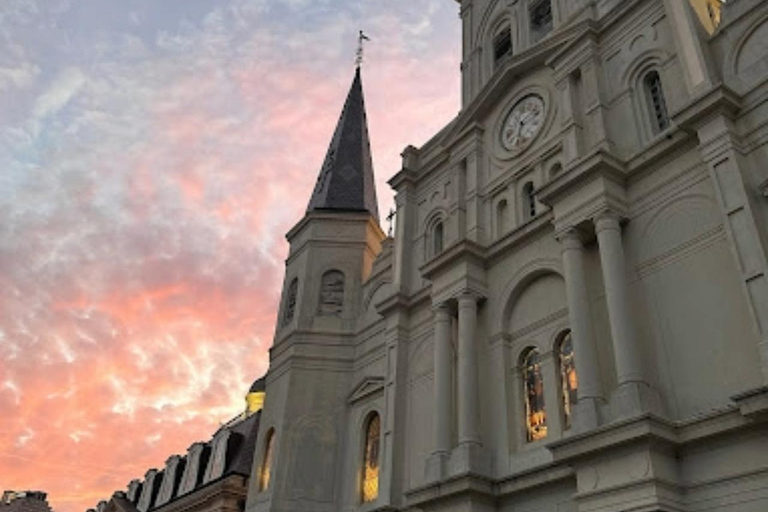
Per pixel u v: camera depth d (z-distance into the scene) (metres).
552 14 21.58
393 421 19.41
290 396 22.81
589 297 15.16
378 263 24.53
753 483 11.34
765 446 11.38
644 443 12.18
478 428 16.59
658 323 13.98
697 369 13.05
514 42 22.92
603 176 15.52
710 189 14.11
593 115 17.50
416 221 23.16
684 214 14.44
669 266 14.28
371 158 30.30
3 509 60.00
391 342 20.91
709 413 12.03
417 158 24.38
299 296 25.03
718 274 13.40
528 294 17.67
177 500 31.62
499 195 20.03
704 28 15.91
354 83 33.47
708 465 12.00
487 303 18.41
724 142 13.61
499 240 18.55
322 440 21.95
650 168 15.42
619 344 13.65
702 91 14.89
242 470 29.19
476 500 15.35
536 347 16.86
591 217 15.40
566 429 15.34
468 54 25.33
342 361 23.36
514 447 16.14
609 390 14.20
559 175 16.19
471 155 21.47
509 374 17.11
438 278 19.38
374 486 20.19
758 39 14.66
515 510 15.09
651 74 17.08
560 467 14.14
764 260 12.21
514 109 20.91
